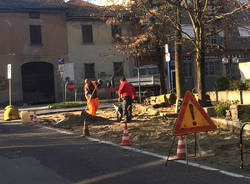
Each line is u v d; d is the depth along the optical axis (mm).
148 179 5152
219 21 15055
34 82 28719
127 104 12391
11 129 12172
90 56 30109
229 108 10711
